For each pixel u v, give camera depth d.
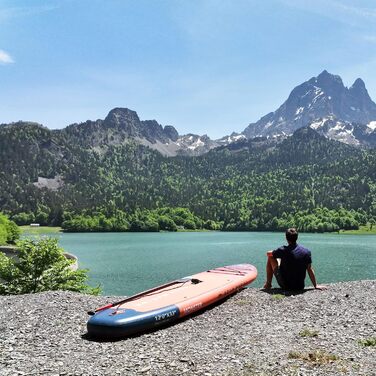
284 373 7.16
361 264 66.56
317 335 9.53
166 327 10.74
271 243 131.38
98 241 149.75
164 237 179.50
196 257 82.94
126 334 9.82
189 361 7.91
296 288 14.52
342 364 7.53
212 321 11.24
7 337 9.84
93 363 7.92
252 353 8.31
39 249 19.67
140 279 52.22
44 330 10.48
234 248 108.81
